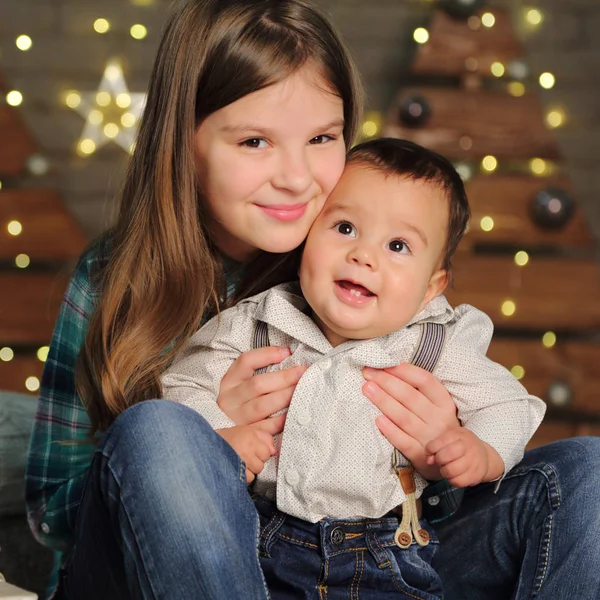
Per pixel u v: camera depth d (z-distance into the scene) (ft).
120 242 4.98
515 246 12.39
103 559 4.08
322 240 4.61
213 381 4.75
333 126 4.64
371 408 4.54
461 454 4.27
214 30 4.60
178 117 4.72
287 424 4.48
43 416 5.21
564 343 11.96
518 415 4.60
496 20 11.76
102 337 4.85
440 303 4.90
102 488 3.89
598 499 4.48
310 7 4.79
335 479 4.40
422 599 4.48
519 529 4.69
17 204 11.59
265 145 4.55
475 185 11.72
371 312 4.51
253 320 4.85
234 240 5.06
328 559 4.38
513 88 12.11
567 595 4.41
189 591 3.64
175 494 3.70
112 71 12.07
